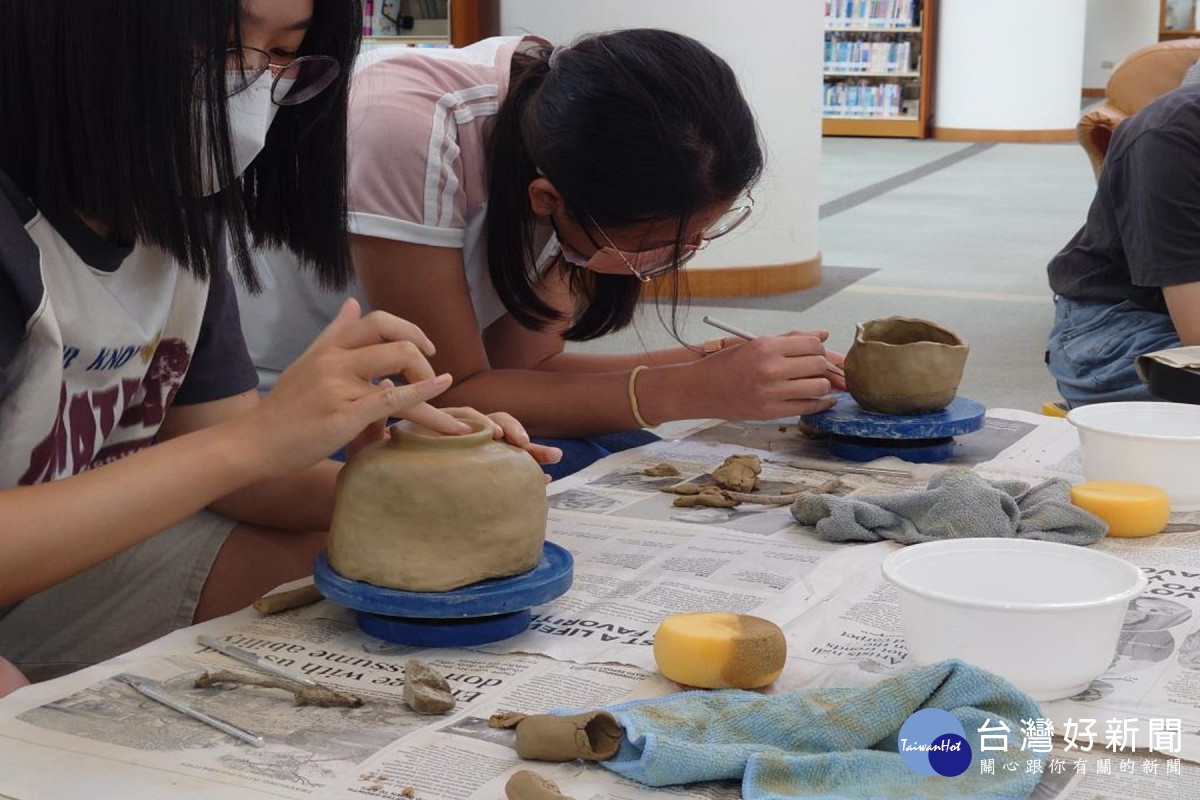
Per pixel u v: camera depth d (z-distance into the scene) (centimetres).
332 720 98
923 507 138
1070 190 826
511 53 189
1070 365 266
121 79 101
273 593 123
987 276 559
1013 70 1129
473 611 109
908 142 1150
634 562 132
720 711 94
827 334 178
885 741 92
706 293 527
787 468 168
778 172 525
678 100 142
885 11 1158
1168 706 98
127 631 145
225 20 104
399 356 112
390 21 652
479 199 181
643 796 87
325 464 151
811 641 112
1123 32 1442
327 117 126
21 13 103
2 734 95
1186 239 233
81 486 109
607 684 104
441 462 112
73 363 125
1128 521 137
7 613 147
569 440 188
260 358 214
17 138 109
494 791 87
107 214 108
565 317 179
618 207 145
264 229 132
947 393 171
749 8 508
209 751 93
